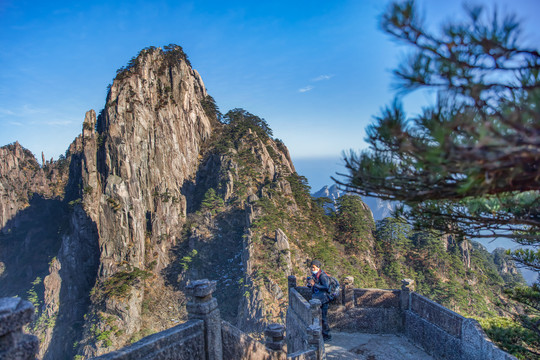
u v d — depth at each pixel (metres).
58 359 108.56
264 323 88.38
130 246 115.69
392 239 137.25
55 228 172.75
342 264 115.50
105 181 118.62
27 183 196.50
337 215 145.12
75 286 119.56
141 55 151.12
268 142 174.25
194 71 189.12
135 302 101.88
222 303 104.94
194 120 161.62
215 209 133.00
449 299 118.94
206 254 121.44
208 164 154.38
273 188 134.62
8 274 157.12
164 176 135.25
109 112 124.00
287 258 103.00
